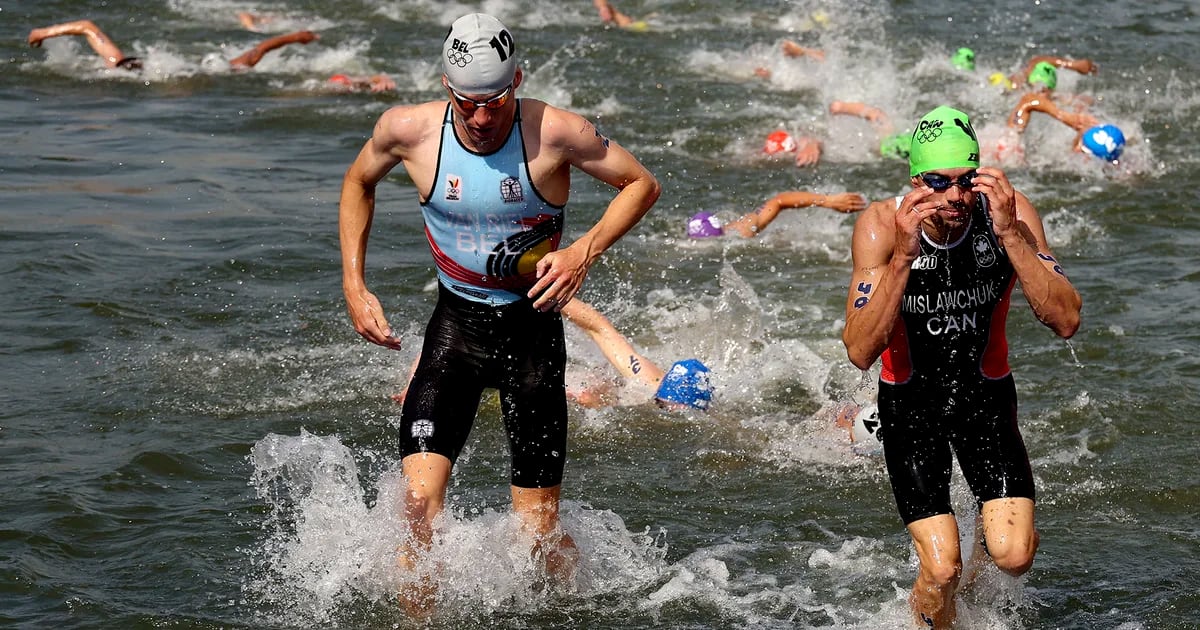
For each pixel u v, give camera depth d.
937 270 9.91
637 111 30.38
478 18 10.01
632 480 14.04
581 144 10.34
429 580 10.92
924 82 32.97
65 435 14.50
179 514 12.77
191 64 34.47
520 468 11.11
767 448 14.88
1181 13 41.25
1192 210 23.67
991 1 42.91
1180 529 12.77
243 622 10.91
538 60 34.78
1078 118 26.25
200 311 18.48
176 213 22.83
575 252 10.41
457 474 14.05
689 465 14.46
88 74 33.28
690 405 15.80
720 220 22.94
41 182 24.31
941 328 10.08
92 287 19.09
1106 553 12.30
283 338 17.69
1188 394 15.76
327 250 21.20
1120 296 19.19
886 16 40.69
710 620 11.23
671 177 25.81
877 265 10.16
